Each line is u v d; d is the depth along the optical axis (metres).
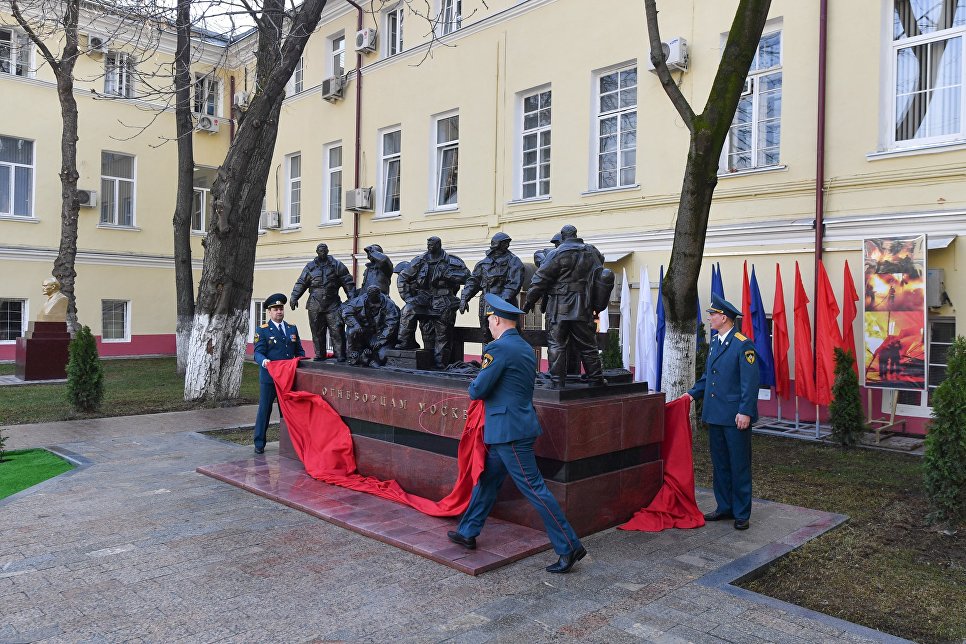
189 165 16.64
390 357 6.87
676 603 3.95
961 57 9.07
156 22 11.23
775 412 10.52
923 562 4.78
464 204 15.41
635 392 5.67
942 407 5.38
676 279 8.55
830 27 9.92
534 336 6.11
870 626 3.83
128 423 10.02
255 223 12.12
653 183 12.01
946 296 8.86
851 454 8.18
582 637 3.53
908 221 9.16
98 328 20.50
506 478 5.35
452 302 6.93
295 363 7.63
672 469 5.64
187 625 3.62
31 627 3.58
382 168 17.61
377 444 6.43
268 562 4.52
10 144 18.91
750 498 5.40
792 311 10.26
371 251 7.54
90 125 20.16
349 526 5.20
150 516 5.51
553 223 13.68
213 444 8.55
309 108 19.58
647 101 12.08
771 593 4.26
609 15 12.66
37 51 17.38
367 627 3.61
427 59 16.19
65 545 4.80
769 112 10.89
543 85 13.95
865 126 9.58
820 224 9.89
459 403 5.58
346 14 18.45
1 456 7.67
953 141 8.89
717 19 11.20
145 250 21.47
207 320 11.84
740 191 10.85
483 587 4.15
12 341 18.92
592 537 5.11
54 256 19.45
